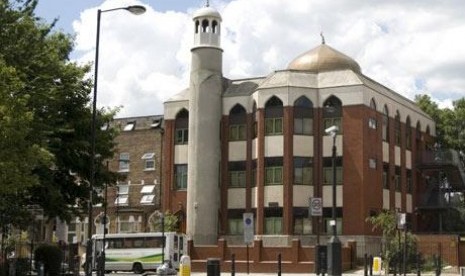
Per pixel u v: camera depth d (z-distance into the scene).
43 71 27.05
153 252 45.84
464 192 59.59
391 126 53.03
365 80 50.94
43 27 28.83
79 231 60.38
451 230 56.50
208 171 51.06
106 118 33.59
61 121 30.09
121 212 59.19
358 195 47.22
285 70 50.59
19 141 21.78
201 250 46.00
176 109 54.78
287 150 48.03
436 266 37.88
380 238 47.84
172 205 53.81
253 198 50.06
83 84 32.09
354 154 47.75
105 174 34.22
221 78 53.09
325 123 48.97
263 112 49.25
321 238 47.28
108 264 46.44
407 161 56.06
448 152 57.12
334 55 52.38
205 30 52.69
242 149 51.41
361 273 40.88
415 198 56.91
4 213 29.59
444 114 64.06
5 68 21.84
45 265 31.33
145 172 59.44
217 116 52.09
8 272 30.19
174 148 54.56
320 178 48.47
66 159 31.88
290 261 42.84
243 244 49.59
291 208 47.62
